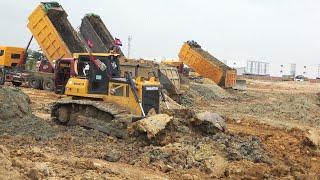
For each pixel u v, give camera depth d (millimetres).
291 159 14039
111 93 15812
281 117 26422
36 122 15477
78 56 16703
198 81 39688
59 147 12984
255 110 29047
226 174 11734
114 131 14555
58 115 16422
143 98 15398
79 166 10539
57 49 29078
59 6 29797
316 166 13875
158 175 10938
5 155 9258
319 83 94438
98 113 15461
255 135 17312
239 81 47562
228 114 25297
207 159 12250
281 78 112938
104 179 9594
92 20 31172
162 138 13508
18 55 33156
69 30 29766
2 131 14273
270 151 14477
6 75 32062
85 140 14055
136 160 12062
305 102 36438
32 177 8680
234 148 13453
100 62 16109
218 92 37031
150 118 13828
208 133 14641
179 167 11852
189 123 14805
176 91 28812
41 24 29281
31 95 26656
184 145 12984
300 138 16922
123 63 26938
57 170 9789
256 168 12188
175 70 29750
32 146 12602
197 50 43062
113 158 12031
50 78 29578
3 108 15328
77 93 16484
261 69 178500
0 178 8039
